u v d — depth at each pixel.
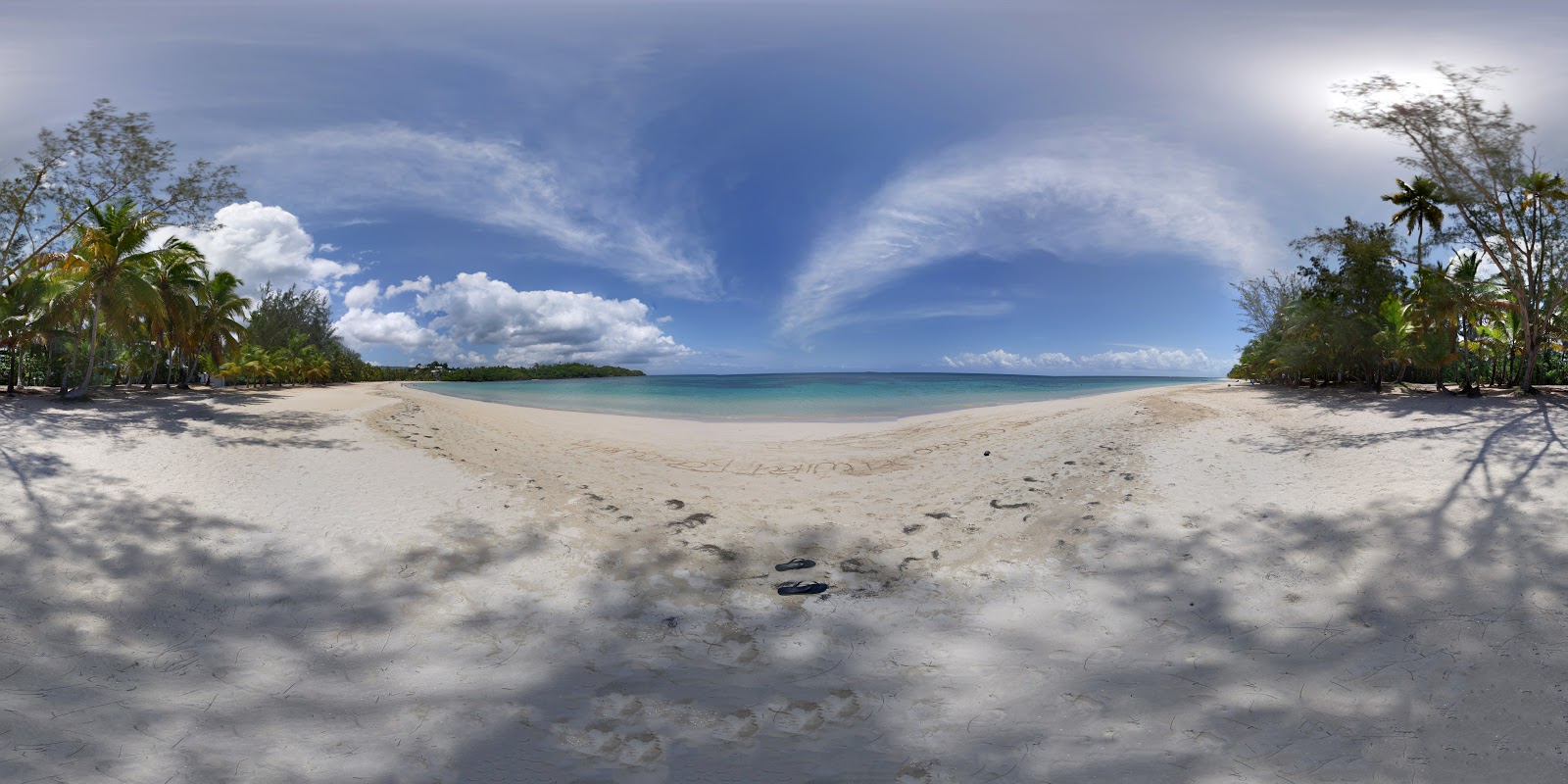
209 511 8.99
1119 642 6.04
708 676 5.59
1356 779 4.00
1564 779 3.90
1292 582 6.88
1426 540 7.33
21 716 4.55
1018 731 4.68
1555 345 20.53
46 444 11.74
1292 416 16.86
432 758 4.34
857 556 8.70
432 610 6.77
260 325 57.91
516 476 11.87
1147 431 15.41
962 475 13.20
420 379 99.25
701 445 18.27
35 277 20.98
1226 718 4.71
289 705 4.97
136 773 4.04
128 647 5.69
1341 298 24.33
